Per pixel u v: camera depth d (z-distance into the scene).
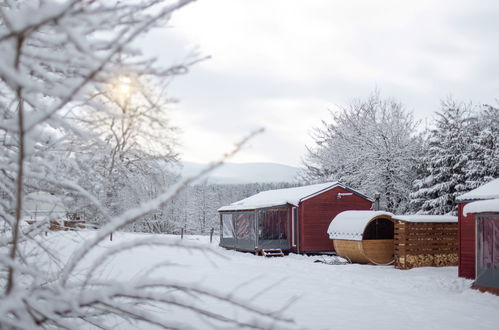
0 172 3.33
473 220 15.20
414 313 9.89
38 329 2.36
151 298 2.42
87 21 2.06
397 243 18.75
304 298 11.13
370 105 41.38
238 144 2.01
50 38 2.36
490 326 8.91
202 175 2.05
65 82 2.37
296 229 24.94
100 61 2.22
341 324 8.64
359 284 14.28
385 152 35.91
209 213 75.62
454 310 10.30
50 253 3.26
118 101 3.26
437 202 31.17
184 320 8.03
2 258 2.11
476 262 13.22
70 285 2.63
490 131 30.53
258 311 2.44
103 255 2.43
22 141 2.05
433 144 33.53
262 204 25.02
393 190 35.62
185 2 2.01
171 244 2.40
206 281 13.28
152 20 2.00
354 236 19.61
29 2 2.86
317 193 25.09
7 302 2.17
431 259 18.75
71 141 3.90
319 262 21.11
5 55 1.95
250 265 18.58
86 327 5.03
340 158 41.41
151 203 2.17
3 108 2.84
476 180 30.33
